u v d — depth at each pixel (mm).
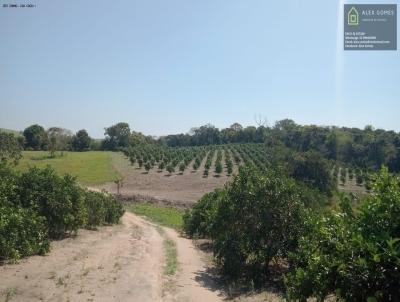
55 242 16188
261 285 12078
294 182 14016
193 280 12281
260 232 13047
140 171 67938
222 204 14250
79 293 9398
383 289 4863
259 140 109438
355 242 5102
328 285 5621
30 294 9000
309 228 11844
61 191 16719
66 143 98750
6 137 55594
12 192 14406
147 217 37188
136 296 9656
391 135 74562
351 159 73500
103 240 18094
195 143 123438
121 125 112312
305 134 82938
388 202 5367
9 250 11844
